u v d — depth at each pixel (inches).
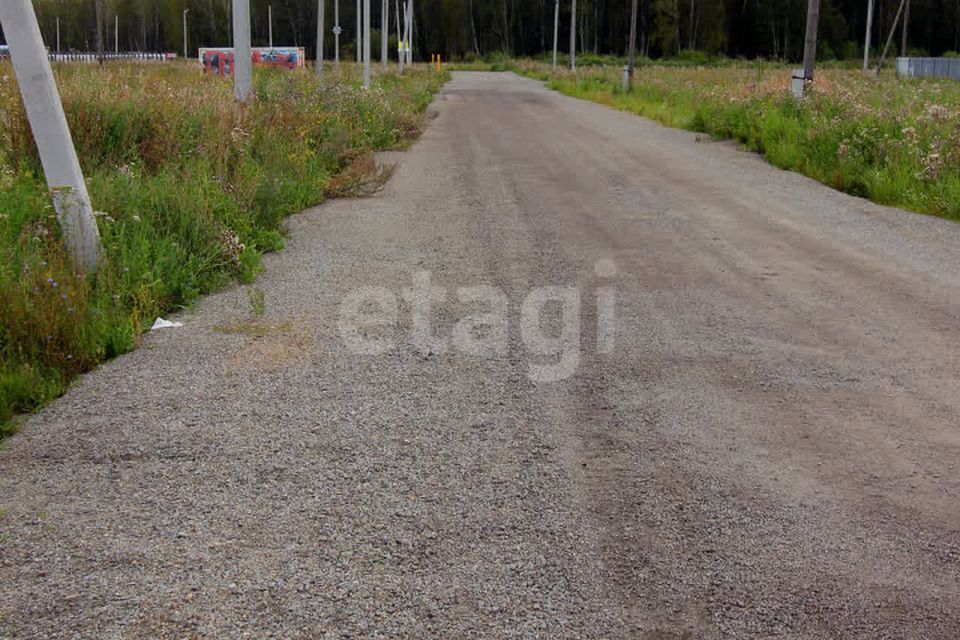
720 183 538.0
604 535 154.6
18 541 153.1
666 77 1806.1
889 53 4025.6
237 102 548.7
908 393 216.7
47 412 205.6
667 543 152.2
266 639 127.6
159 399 212.4
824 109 707.4
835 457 183.9
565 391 217.5
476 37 5182.1
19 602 136.3
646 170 592.1
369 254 355.3
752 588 140.2
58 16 4817.9
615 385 221.1
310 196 459.5
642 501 166.1
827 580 142.4
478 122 979.3
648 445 188.9
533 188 515.8
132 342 247.0
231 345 249.4
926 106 645.3
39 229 284.5
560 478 174.6
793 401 211.8
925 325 266.5
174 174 393.4
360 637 128.3
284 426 197.5
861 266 335.9
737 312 279.3
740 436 193.3
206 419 201.0
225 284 309.1
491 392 216.5
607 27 4906.5
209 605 135.3
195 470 177.6
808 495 168.6
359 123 705.6
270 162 473.1
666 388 219.5
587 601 136.6
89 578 142.3
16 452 186.1
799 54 4192.9
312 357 240.1
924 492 169.9
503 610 134.4
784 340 253.6
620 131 868.0
